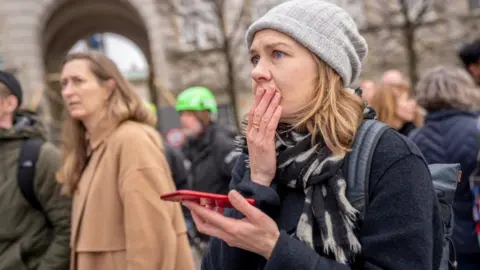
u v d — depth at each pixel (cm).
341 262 117
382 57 1627
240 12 1648
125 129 236
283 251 116
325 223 120
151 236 219
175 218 238
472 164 265
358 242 118
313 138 127
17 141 267
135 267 216
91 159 243
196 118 467
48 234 268
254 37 139
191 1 1738
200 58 1788
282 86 130
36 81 1805
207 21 1641
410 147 124
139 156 227
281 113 130
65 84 246
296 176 126
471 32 1591
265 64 132
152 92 1850
